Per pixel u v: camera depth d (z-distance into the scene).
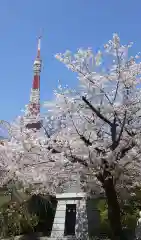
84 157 12.15
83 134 12.48
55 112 13.16
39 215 19.81
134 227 17.23
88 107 12.82
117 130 13.06
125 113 12.35
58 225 18.62
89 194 16.66
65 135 12.41
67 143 12.20
